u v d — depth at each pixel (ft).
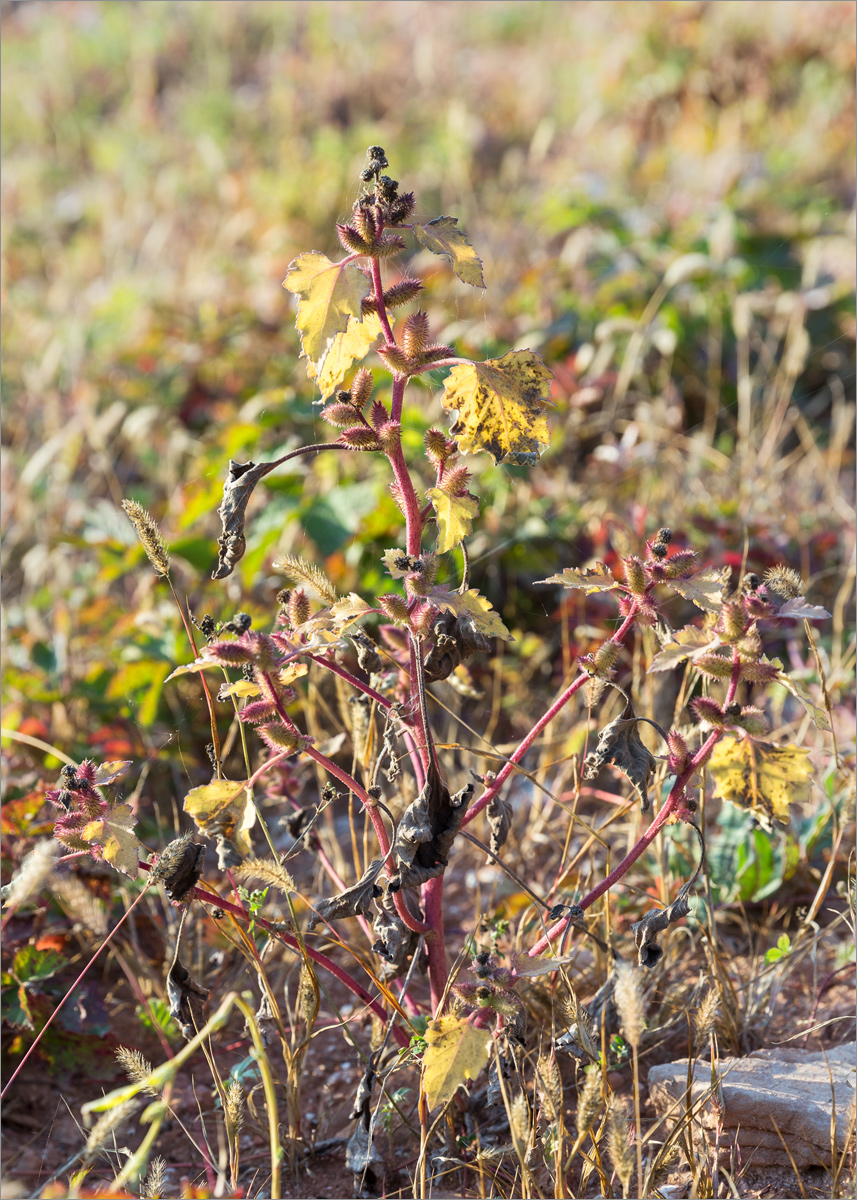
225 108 31.89
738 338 16.24
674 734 5.82
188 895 5.86
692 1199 5.62
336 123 31.60
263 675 5.56
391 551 5.48
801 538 11.96
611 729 5.71
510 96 31.53
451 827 5.61
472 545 11.59
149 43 39.01
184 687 10.81
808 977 7.89
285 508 11.66
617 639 5.87
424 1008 7.14
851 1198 5.71
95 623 11.93
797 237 18.06
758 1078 6.47
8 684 10.99
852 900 7.03
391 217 5.37
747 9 30.63
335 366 5.82
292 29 40.16
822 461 14.02
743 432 13.73
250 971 7.93
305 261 5.46
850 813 7.39
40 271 24.12
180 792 10.22
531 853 9.01
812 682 9.51
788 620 5.88
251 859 5.62
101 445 14.43
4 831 8.41
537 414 5.57
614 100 29.58
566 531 12.20
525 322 16.84
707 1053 6.98
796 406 15.65
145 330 18.40
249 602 11.29
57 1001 7.63
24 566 13.25
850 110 26.86
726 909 8.36
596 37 34.45
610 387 15.30
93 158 31.55
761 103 27.35
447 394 5.61
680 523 12.16
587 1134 5.80
